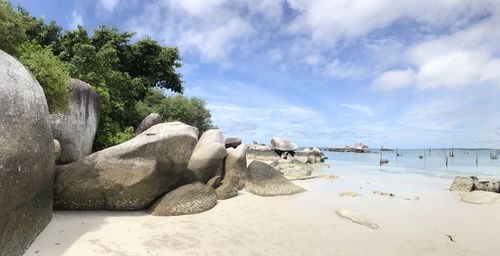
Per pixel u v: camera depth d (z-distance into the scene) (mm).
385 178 19859
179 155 9188
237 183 12195
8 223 4367
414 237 7418
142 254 5695
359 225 8227
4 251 4277
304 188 14398
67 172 8141
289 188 12836
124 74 18922
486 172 25172
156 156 8695
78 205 8266
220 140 13414
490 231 8008
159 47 22734
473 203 11555
